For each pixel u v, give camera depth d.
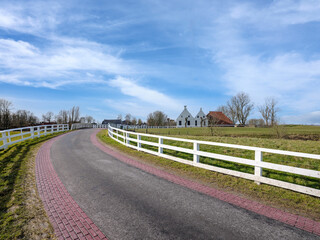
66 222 3.50
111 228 3.29
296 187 4.69
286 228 3.29
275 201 4.36
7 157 8.65
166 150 10.24
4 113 45.91
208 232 3.15
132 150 10.81
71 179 5.86
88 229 3.27
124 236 3.07
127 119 96.56
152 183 5.52
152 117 78.25
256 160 5.45
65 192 4.85
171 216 3.66
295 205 4.17
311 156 4.34
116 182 5.60
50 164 7.67
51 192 4.86
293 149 9.31
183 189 5.06
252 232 3.15
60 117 75.81
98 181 5.68
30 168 7.01
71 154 9.75
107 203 4.23
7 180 5.65
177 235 3.07
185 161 7.60
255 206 4.11
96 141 15.08
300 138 18.47
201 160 8.02
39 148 11.34
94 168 7.14
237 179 5.82
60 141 14.71
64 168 7.11
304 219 3.60
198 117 61.12
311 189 4.48
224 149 9.77
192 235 3.07
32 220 3.57
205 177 6.07
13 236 3.10
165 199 4.43
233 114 64.12
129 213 3.79
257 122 65.00
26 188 5.11
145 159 8.68
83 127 40.34
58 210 3.94
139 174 6.41
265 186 5.22
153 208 3.99
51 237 3.08
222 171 6.30
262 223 3.44
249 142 11.98
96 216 3.69
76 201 4.34
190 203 4.23
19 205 4.16
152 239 2.98
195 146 7.19
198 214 3.74
